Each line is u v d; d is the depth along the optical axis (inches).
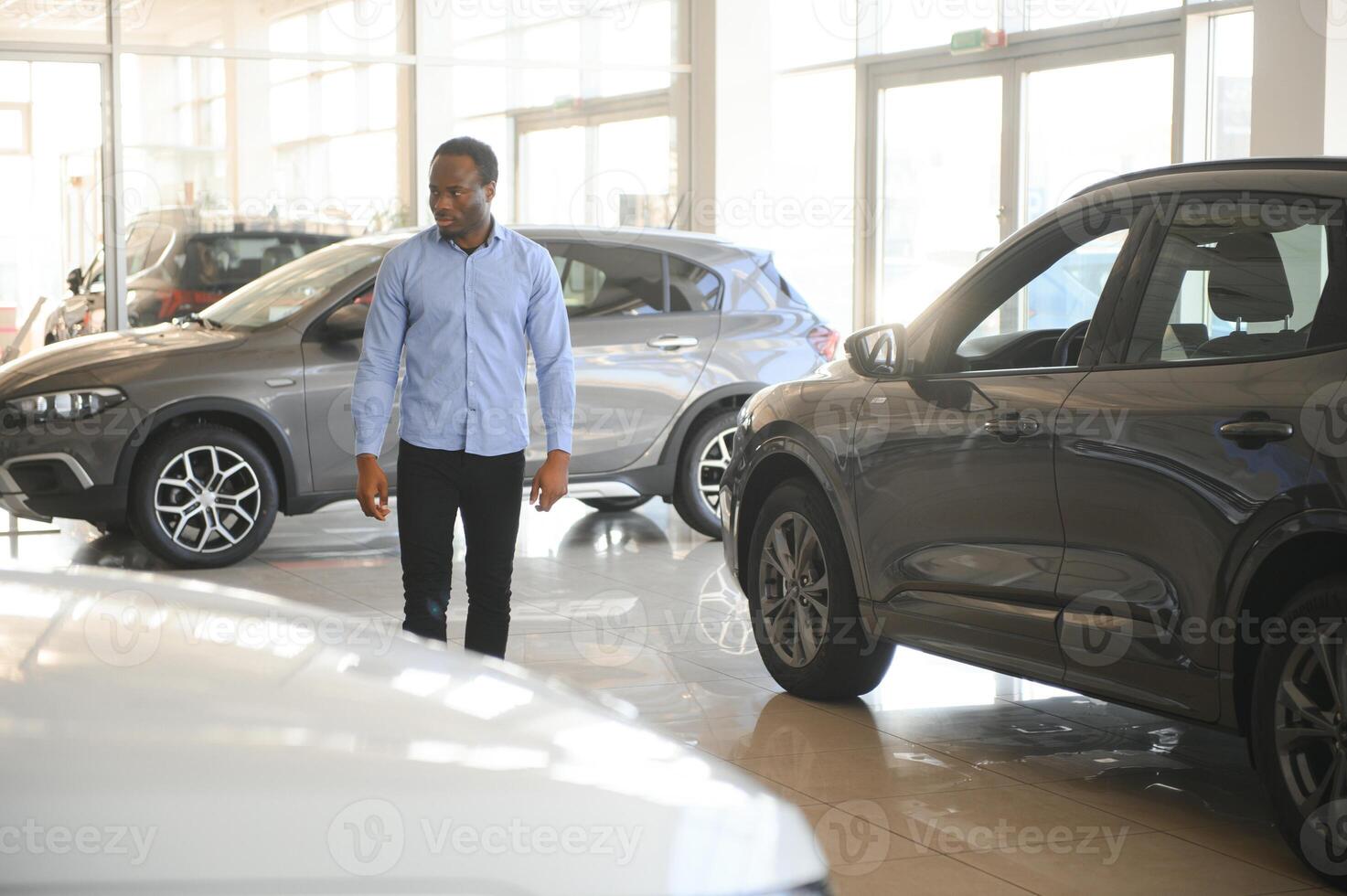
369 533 344.5
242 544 295.3
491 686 51.6
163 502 290.7
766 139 518.9
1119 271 155.6
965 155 501.0
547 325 174.7
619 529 348.5
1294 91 358.6
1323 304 133.7
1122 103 445.4
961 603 167.8
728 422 330.3
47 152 429.4
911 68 518.9
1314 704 130.4
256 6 449.7
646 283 327.6
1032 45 474.3
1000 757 173.6
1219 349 142.3
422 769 42.0
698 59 515.2
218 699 43.4
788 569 201.2
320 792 39.7
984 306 174.6
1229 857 140.2
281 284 319.9
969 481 166.1
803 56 553.0
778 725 187.2
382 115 471.5
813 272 546.3
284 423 295.3
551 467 175.2
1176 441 140.6
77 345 307.7
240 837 37.9
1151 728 188.1
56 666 44.0
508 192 494.9
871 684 197.9
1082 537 151.3
